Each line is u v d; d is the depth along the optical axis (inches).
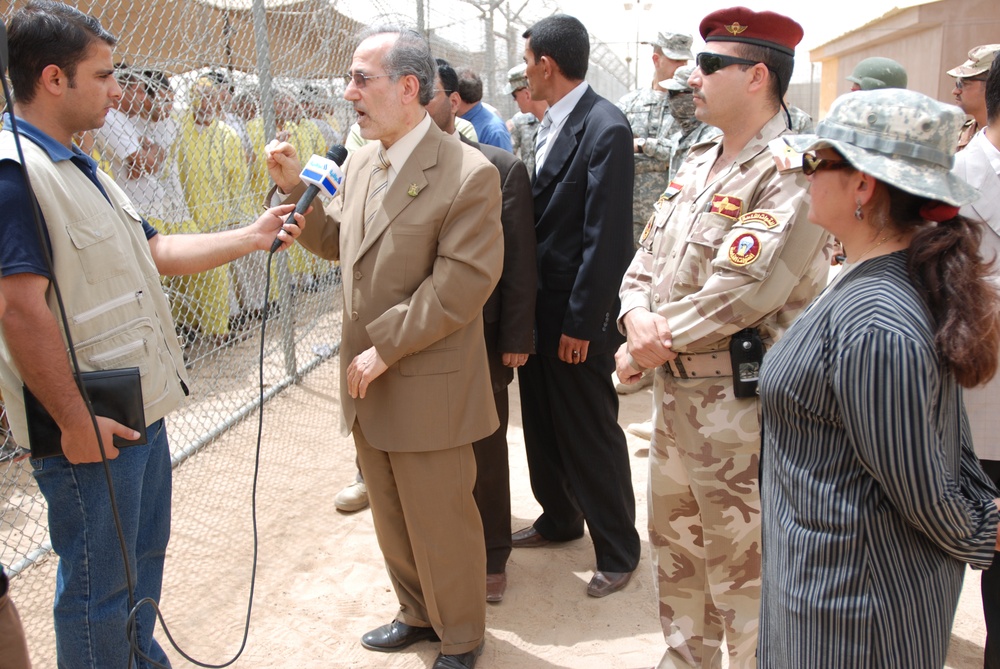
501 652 101.8
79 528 72.4
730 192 78.5
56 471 71.2
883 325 48.4
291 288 208.5
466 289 82.8
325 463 160.4
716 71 77.4
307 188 90.5
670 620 90.3
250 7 187.0
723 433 79.3
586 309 104.6
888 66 168.1
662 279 84.7
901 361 47.5
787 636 56.1
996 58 84.6
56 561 118.5
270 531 132.0
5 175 64.3
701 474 80.9
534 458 124.6
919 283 50.2
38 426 68.2
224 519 135.0
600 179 103.5
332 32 213.0
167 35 151.9
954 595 54.1
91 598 73.4
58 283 67.6
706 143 87.7
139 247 79.4
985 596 87.7
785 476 56.1
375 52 82.4
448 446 87.7
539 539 129.7
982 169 85.6
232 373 199.2
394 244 85.0
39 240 63.7
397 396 87.0
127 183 155.4
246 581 117.5
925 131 50.0
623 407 196.1
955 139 51.1
